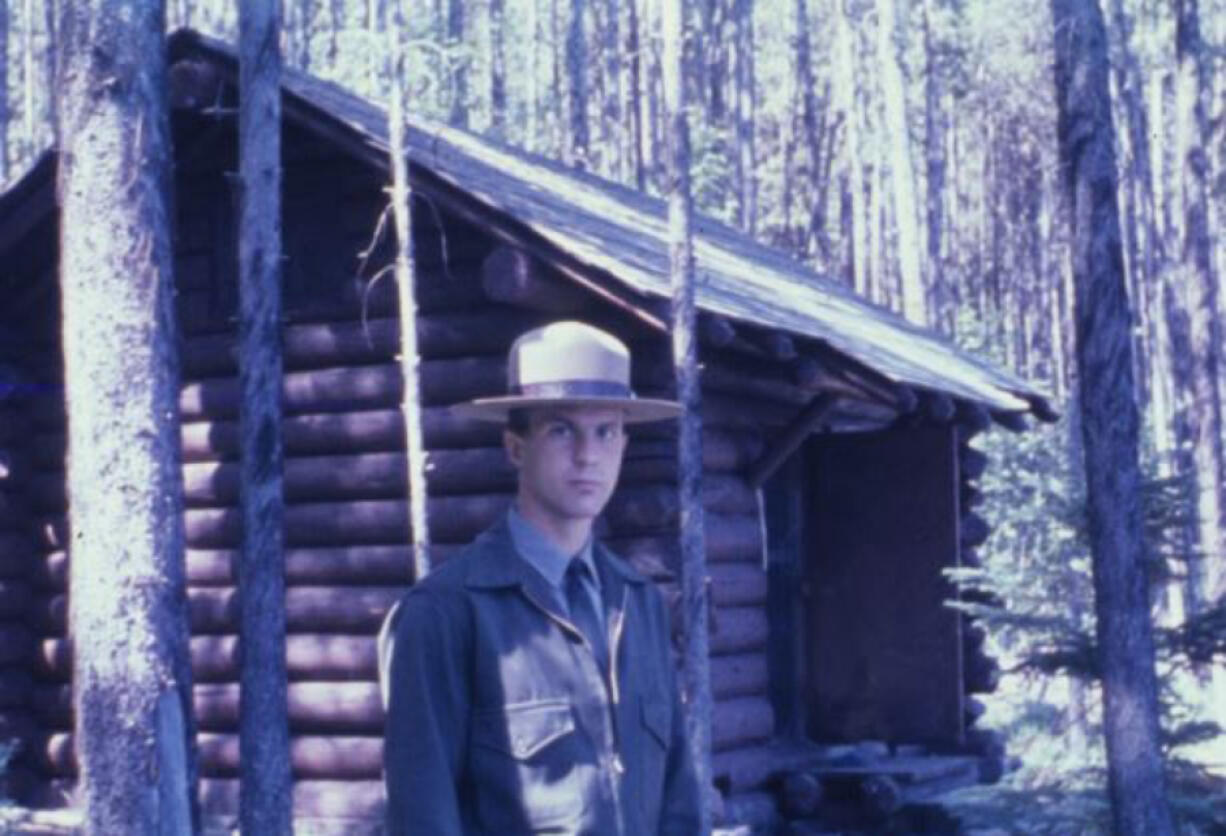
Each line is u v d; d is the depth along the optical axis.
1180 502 10.35
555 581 3.55
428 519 10.97
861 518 12.85
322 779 11.44
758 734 11.93
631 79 35.97
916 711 12.57
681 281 9.65
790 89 44.22
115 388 7.65
